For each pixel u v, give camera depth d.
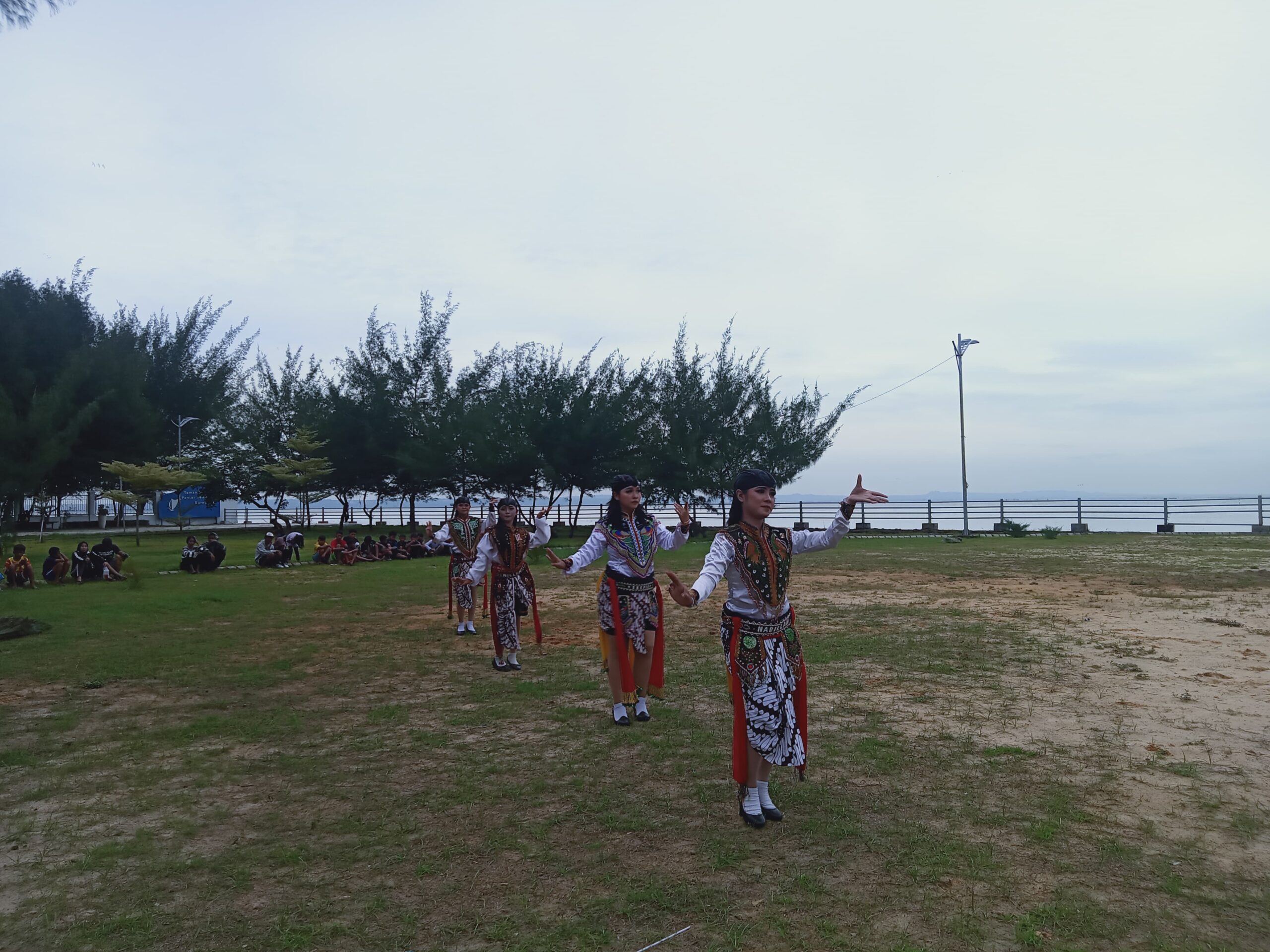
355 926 3.33
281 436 39.62
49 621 11.40
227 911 3.46
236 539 35.75
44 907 3.50
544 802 4.59
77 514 49.16
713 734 5.82
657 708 6.55
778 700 4.25
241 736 5.93
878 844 3.97
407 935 3.25
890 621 10.41
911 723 5.93
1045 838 4.01
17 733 6.04
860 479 4.45
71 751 5.64
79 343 30.41
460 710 6.57
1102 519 34.00
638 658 6.22
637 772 5.06
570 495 33.44
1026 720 5.98
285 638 10.00
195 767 5.28
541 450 32.19
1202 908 3.35
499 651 8.02
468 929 3.29
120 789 4.90
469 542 10.24
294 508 51.03
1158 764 5.02
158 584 16.69
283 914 3.43
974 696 6.67
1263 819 4.20
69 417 18.94
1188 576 15.67
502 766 5.21
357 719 6.35
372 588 15.63
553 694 7.05
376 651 9.12
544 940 3.20
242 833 4.24
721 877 3.69
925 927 3.24
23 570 16.09
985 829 4.13
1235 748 5.31
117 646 9.46
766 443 32.41
